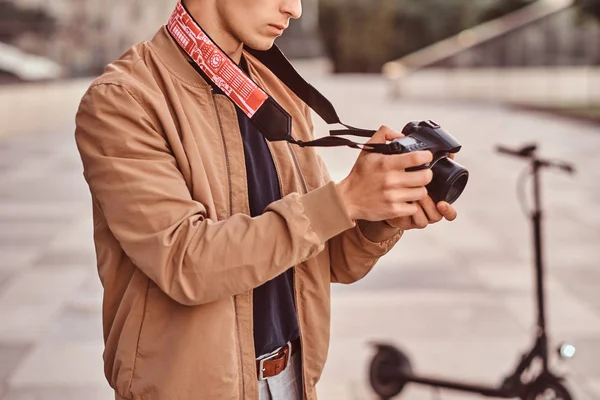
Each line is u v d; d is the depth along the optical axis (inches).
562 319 190.2
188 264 48.6
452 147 50.2
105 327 56.2
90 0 944.9
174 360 52.0
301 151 62.2
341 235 62.0
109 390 152.3
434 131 50.9
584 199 344.8
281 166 59.4
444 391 150.0
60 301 203.8
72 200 347.9
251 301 54.8
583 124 695.7
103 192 50.5
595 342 175.2
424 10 1761.8
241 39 55.3
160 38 56.5
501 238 273.1
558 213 315.9
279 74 61.6
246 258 48.5
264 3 53.7
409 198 48.6
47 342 175.6
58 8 887.7
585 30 1016.9
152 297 53.1
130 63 53.9
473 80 1066.7
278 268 49.1
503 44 1050.1
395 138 51.3
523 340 177.2
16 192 368.8
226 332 52.7
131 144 50.4
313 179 61.9
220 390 52.3
